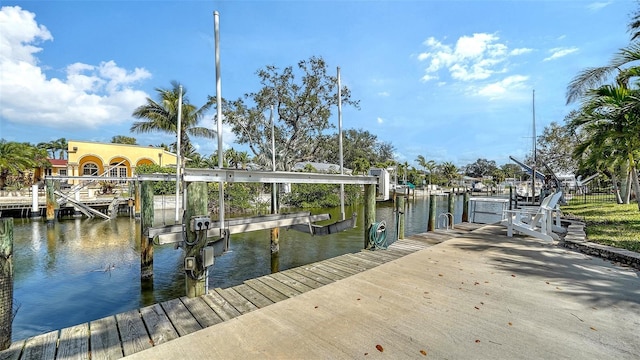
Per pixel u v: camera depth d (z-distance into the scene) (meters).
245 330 2.50
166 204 17.44
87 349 2.29
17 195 18.42
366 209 5.89
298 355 2.12
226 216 15.02
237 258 7.77
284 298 3.25
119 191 21.94
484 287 3.41
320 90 18.66
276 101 18.27
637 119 6.08
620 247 4.96
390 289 3.40
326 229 6.35
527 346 2.18
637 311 2.74
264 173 4.34
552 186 20.67
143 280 6.07
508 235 6.49
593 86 7.45
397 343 2.25
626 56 6.42
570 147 19.77
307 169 27.69
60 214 15.59
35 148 25.72
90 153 25.12
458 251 5.20
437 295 3.19
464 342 2.25
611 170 12.34
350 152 50.50
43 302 5.11
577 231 6.29
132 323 2.70
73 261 7.45
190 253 3.38
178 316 2.84
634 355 2.06
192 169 3.47
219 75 3.84
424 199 33.25
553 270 4.03
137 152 26.95
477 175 78.44
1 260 2.27
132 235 10.91
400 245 5.94
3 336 2.26
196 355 2.15
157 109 19.84
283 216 5.94
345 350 2.17
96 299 5.27
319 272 4.16
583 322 2.54
